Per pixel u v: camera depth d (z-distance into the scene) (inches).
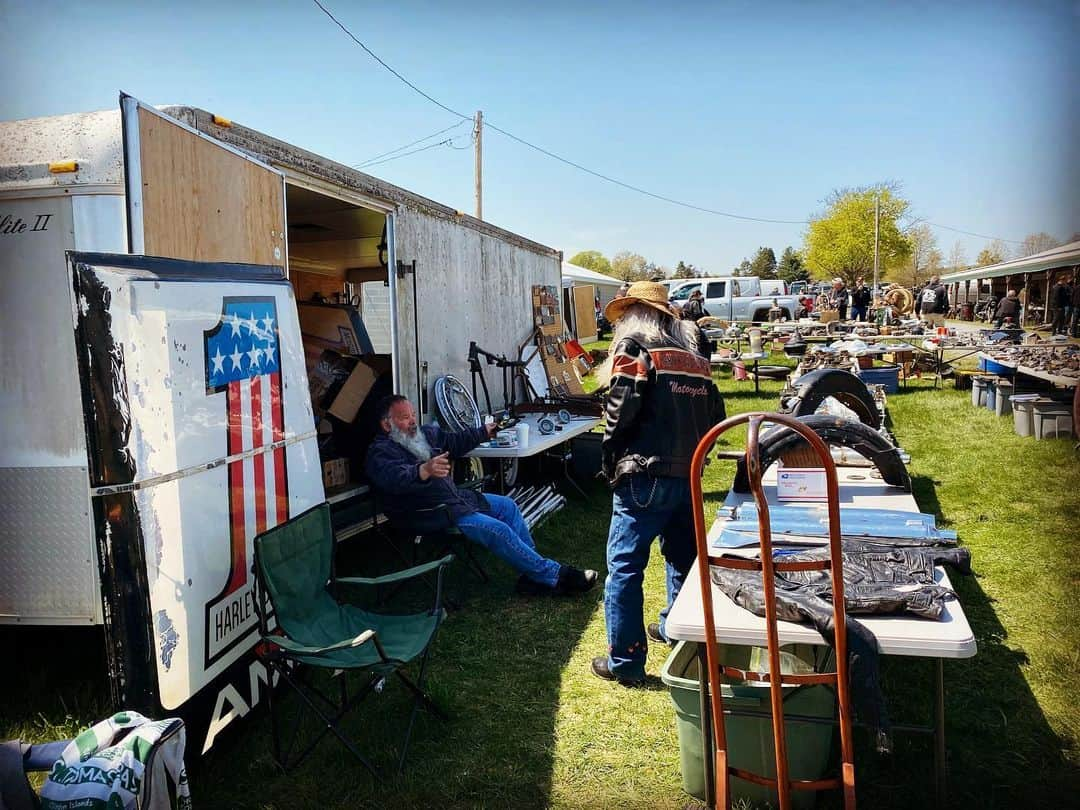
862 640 84.6
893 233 2066.9
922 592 92.0
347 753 119.1
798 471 144.0
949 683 135.7
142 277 106.8
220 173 140.4
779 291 1177.4
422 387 235.3
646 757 117.6
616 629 135.6
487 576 195.5
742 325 955.3
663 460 126.9
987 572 185.6
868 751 116.0
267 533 117.3
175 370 111.5
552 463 300.2
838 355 488.7
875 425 189.6
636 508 128.9
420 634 121.8
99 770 86.0
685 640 93.5
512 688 139.3
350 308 253.0
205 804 107.4
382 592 179.6
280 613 117.6
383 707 132.9
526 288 346.0
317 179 180.2
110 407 99.2
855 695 84.6
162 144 123.2
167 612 105.1
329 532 131.9
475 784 111.7
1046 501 240.2
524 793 109.7
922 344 552.1
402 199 222.2
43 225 130.1
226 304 125.3
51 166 128.2
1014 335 523.5
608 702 133.7
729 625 90.5
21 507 133.8
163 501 106.4
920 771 110.3
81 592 132.7
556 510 256.7
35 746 92.2
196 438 114.8
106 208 128.3
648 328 130.7
